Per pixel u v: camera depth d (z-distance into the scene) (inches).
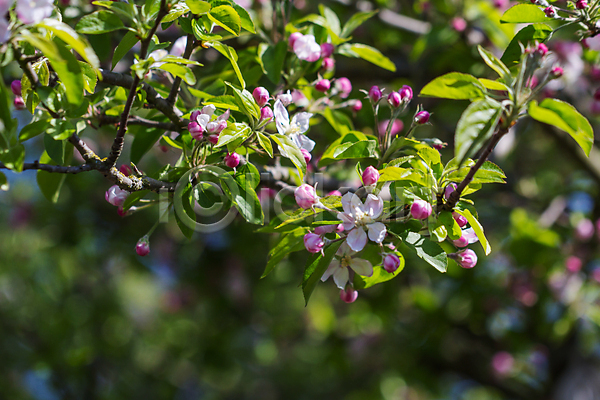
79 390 229.8
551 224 159.9
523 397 201.0
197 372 287.0
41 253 249.4
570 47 123.0
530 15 69.9
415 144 67.6
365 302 202.2
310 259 64.6
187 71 59.4
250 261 208.2
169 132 84.5
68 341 227.9
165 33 119.4
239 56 91.0
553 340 170.7
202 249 208.1
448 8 139.3
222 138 61.5
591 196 174.4
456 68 145.4
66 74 53.3
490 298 177.2
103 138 204.1
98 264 241.8
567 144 161.0
